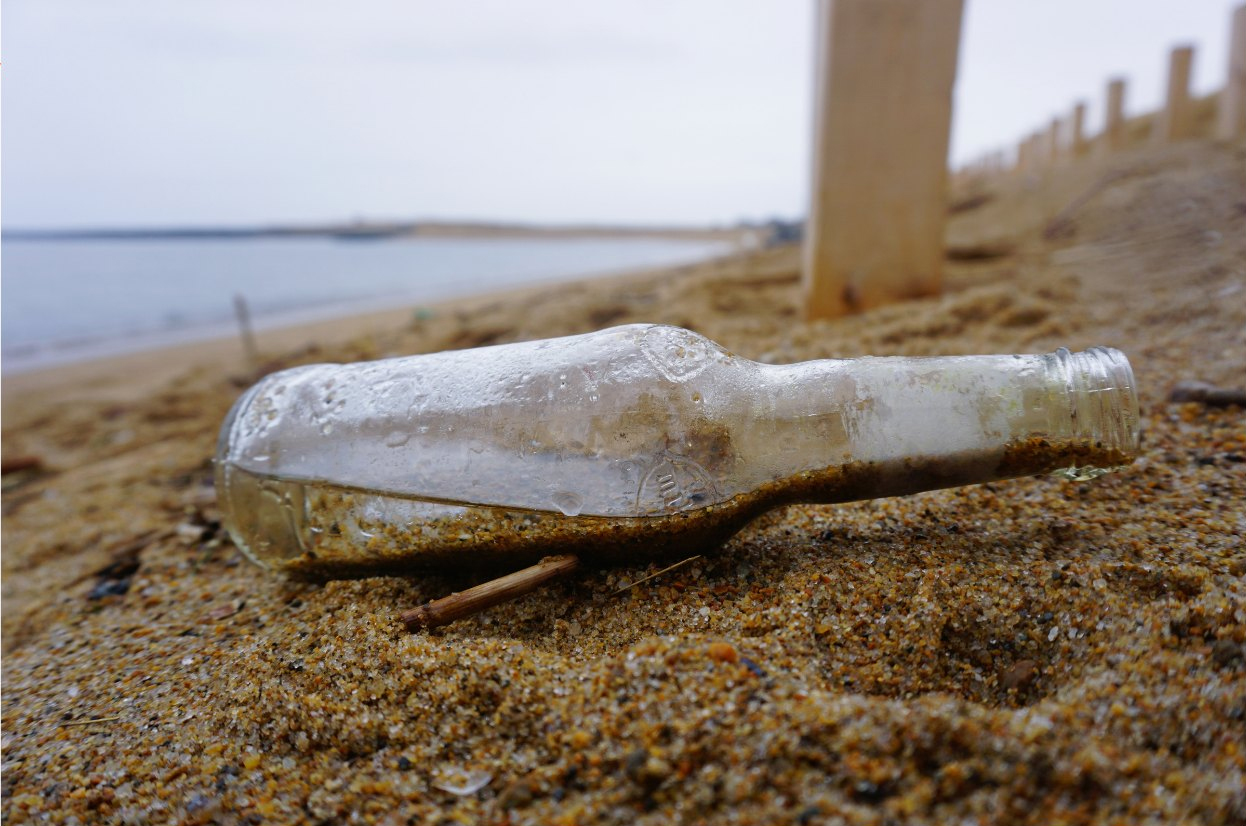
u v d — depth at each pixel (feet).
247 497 0.67
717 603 0.61
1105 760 0.41
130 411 2.33
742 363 0.62
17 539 1.24
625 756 0.45
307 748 0.53
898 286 1.61
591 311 2.07
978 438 0.57
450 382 0.64
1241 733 0.43
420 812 0.46
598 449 0.58
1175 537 0.62
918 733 0.43
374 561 0.66
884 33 1.52
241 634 0.69
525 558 0.63
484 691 0.52
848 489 0.60
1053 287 1.61
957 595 0.59
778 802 0.41
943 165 1.57
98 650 0.74
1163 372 1.02
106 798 0.51
